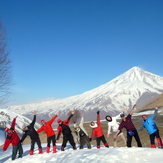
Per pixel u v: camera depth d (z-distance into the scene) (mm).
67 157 8445
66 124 10734
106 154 8039
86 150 9570
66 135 10656
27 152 11875
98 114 10984
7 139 9906
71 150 10438
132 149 8625
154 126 9602
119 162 7066
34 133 10516
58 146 13477
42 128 10578
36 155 9992
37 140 10641
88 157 7828
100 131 10695
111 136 18312
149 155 7652
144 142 14672
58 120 10633
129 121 10016
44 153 10398
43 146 14195
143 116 9828
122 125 10047
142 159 7246
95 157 7785
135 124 29281
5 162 9828
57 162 8016
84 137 10711
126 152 8180
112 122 10711
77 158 7980
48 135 10516
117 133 10125
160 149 8336
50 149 11812
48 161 8398
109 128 10695
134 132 9914
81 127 10812
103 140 10711
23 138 10312
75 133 10875
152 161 6914
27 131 10461
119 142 15852
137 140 9984
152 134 9508
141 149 8555
